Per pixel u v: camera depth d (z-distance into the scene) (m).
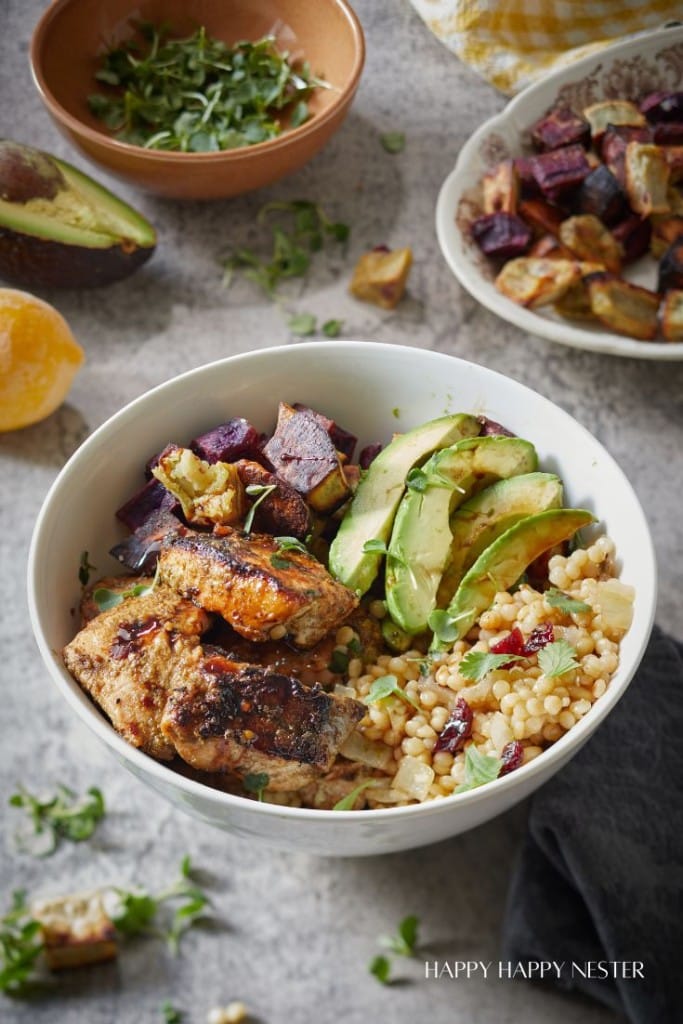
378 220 0.79
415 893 0.58
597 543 0.56
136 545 0.58
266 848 0.59
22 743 0.62
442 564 0.56
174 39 0.81
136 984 0.56
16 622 0.65
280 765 0.51
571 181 0.75
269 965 0.56
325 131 0.75
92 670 0.52
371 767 0.54
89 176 0.76
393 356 0.60
